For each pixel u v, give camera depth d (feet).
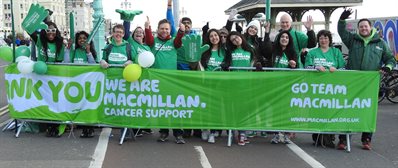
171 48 20.95
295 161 18.35
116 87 20.59
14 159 17.87
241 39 20.54
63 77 20.98
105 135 22.43
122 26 20.94
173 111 20.45
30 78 21.25
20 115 21.47
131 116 20.59
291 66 20.53
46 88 21.18
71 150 19.36
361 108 20.15
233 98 20.33
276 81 20.16
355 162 18.38
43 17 21.13
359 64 20.36
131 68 19.80
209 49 21.13
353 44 20.65
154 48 21.04
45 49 22.13
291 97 20.22
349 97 20.08
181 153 19.26
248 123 20.44
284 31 20.67
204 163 17.78
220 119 20.48
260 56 21.86
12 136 21.76
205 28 25.61
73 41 23.06
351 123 20.20
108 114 20.84
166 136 21.44
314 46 22.08
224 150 19.94
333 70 19.86
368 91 20.07
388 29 48.06
